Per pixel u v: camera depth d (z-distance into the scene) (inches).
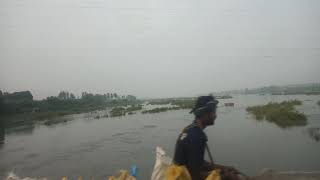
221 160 652.7
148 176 552.4
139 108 3595.0
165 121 1700.3
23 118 2743.6
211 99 135.2
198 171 128.3
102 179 563.2
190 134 130.6
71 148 973.2
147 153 799.1
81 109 4035.4
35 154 905.5
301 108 2050.9
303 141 844.6
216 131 1135.6
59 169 676.7
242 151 741.3
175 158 134.6
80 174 619.2
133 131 1314.0
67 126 1861.5
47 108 3715.6
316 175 246.8
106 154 822.5
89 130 1498.5
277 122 1355.8
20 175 638.5
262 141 873.5
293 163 600.7
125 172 206.1
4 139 1342.3
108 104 5590.6
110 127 1579.7
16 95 3560.5
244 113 1991.9
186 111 2632.9
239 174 141.1
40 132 1590.8
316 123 1238.9
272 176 249.6
